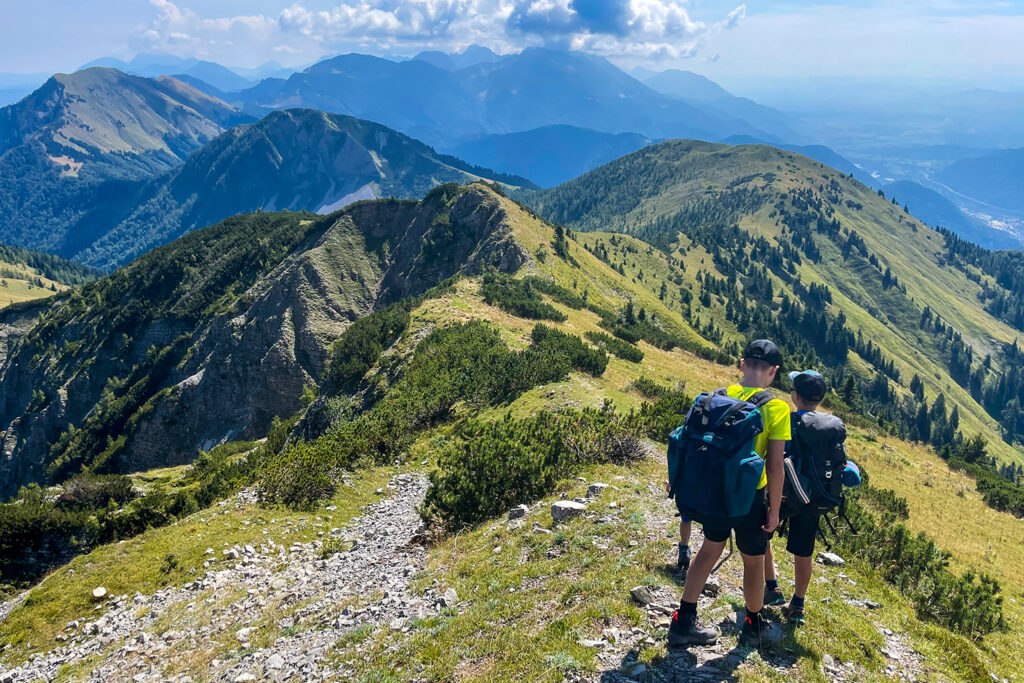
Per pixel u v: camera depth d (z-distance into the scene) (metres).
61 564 21.48
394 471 24.30
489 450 16.73
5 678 12.45
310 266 136.50
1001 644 10.05
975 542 24.61
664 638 6.29
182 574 15.84
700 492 5.39
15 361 183.50
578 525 11.34
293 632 10.47
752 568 5.83
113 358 166.62
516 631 7.15
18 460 157.00
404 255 146.38
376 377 50.72
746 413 5.41
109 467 114.50
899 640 7.25
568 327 59.69
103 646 12.81
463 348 43.62
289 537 17.92
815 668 5.89
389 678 7.04
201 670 9.95
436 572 11.27
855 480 6.12
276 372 116.62
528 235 124.88
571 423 19.75
